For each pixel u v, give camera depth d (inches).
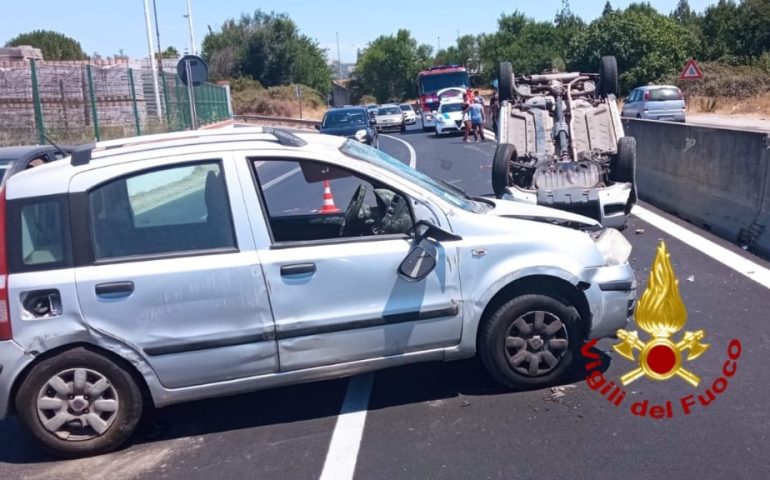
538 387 212.4
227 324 191.6
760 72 1838.1
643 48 2022.6
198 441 196.4
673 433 185.0
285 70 3075.8
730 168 406.6
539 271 203.2
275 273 192.4
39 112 709.3
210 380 193.2
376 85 4259.4
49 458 193.6
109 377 189.6
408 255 197.6
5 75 1045.2
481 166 809.5
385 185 203.5
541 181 443.5
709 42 2190.0
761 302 278.5
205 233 193.6
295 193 539.8
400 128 1731.1
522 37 2974.9
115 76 1061.1
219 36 3169.3
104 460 190.5
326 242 197.5
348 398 215.6
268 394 222.4
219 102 1649.9
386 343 199.6
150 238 192.5
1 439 207.9
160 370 190.1
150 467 184.9
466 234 203.2
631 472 167.8
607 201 420.2
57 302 186.2
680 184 483.5
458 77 1768.0
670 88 1347.2
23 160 313.9
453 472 171.6
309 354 195.8
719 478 164.1
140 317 188.1
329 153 203.3
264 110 2546.8
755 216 367.9
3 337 184.9
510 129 503.5
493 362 208.2
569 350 210.1
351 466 177.0
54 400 188.5
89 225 189.5
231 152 197.2
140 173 194.1
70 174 191.5
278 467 179.3
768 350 233.1
